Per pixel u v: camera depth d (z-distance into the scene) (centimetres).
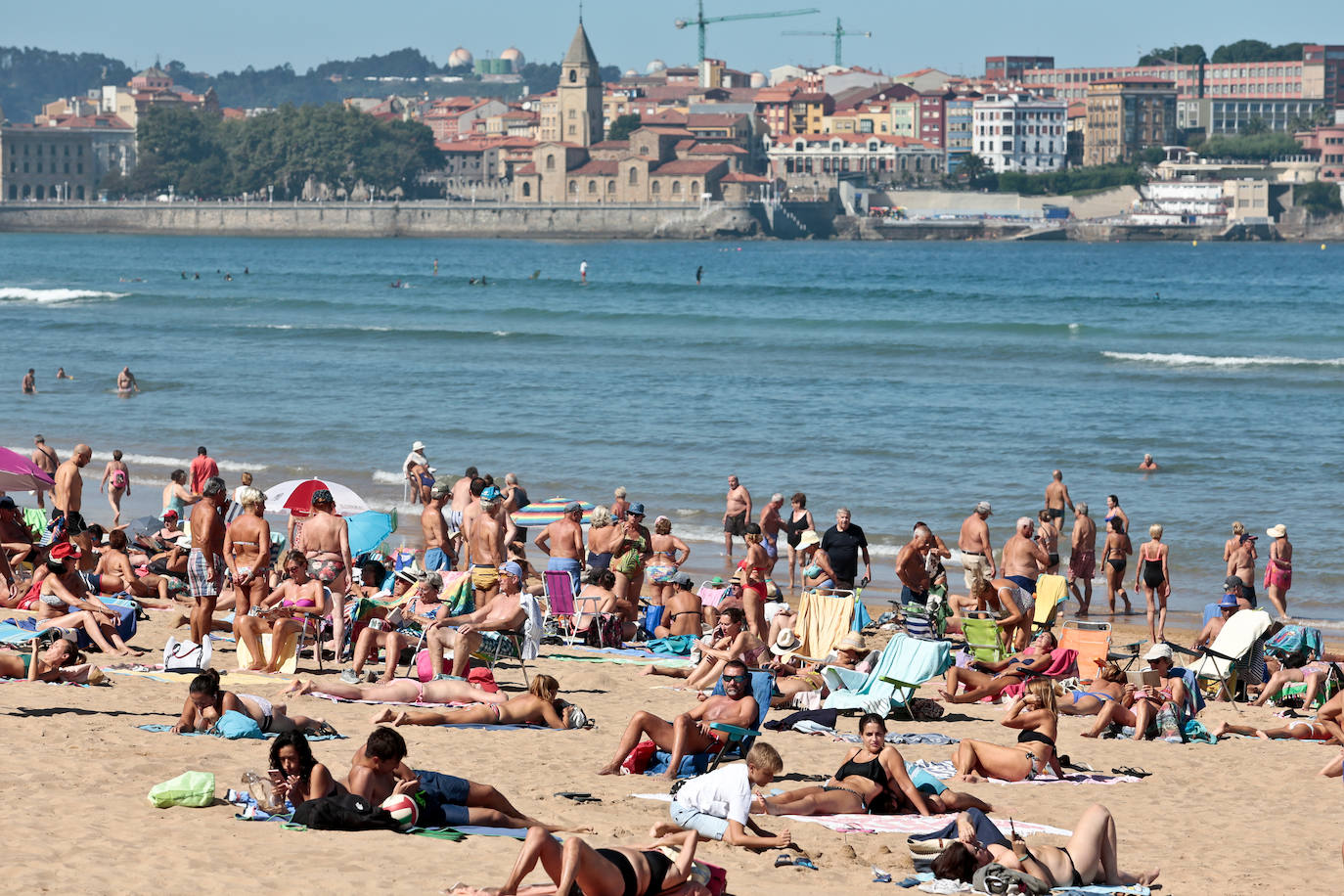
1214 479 13612
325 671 6306
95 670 5862
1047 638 6975
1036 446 15512
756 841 4062
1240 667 7075
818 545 9706
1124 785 5191
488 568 6512
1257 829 4616
